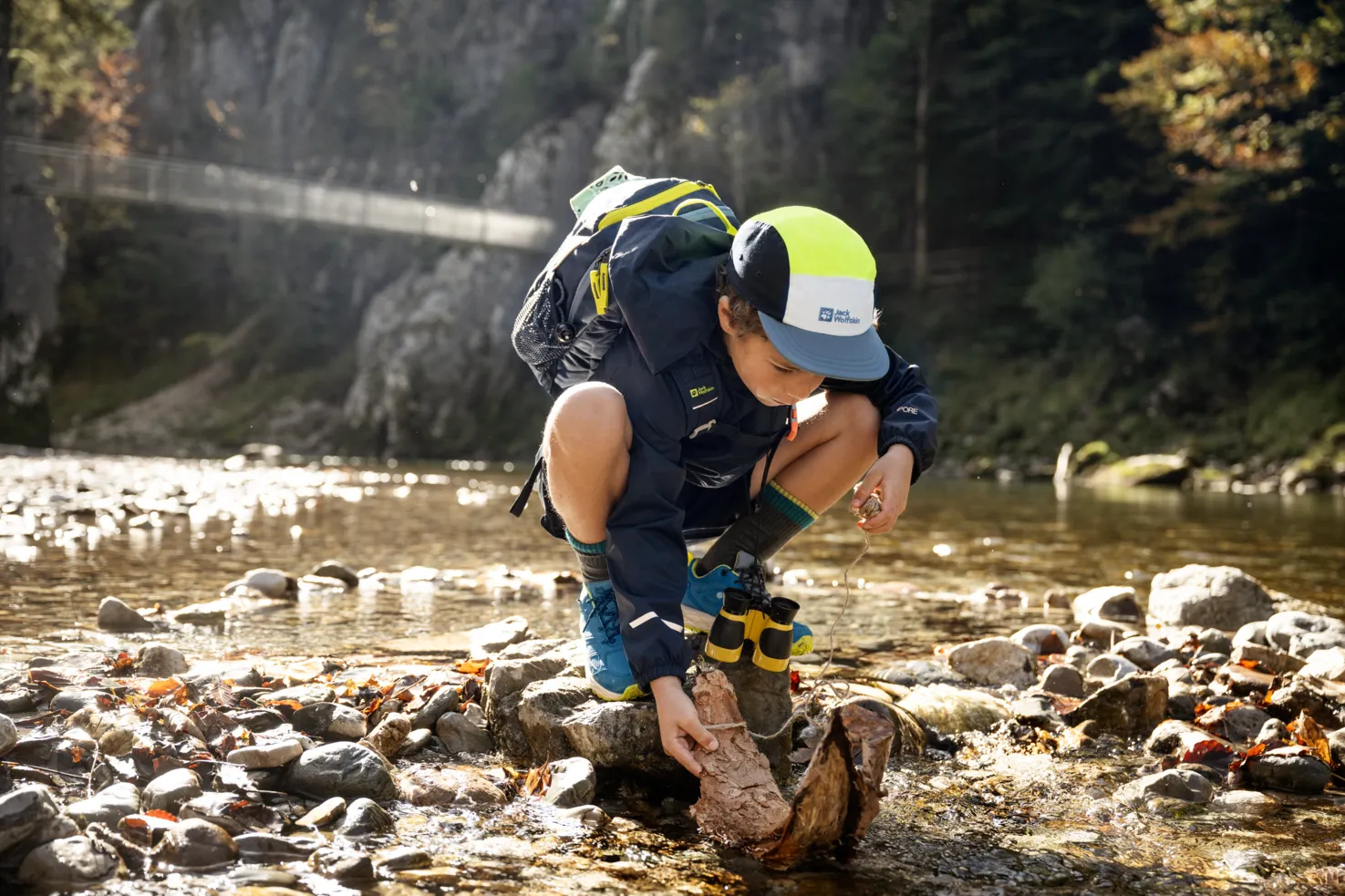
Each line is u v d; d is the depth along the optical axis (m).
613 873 1.26
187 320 41.97
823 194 30.38
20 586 3.21
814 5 34.25
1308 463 16.55
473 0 42.88
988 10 27.53
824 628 3.04
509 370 32.44
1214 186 22.44
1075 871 1.31
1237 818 1.53
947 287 29.47
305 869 1.23
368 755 1.52
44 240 25.73
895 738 1.82
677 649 1.53
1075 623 3.22
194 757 1.51
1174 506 10.34
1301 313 22.12
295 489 9.09
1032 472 19.56
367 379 32.59
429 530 5.69
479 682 1.98
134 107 44.03
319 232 40.97
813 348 1.52
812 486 1.82
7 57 22.12
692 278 1.60
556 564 4.29
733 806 1.39
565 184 35.25
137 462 13.73
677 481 1.59
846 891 1.23
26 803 1.21
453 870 1.25
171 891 1.15
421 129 41.53
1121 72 24.73
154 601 3.03
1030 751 1.88
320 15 44.62
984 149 28.56
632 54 38.22
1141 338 24.16
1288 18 21.22
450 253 33.91
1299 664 2.48
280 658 2.30
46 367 25.44
